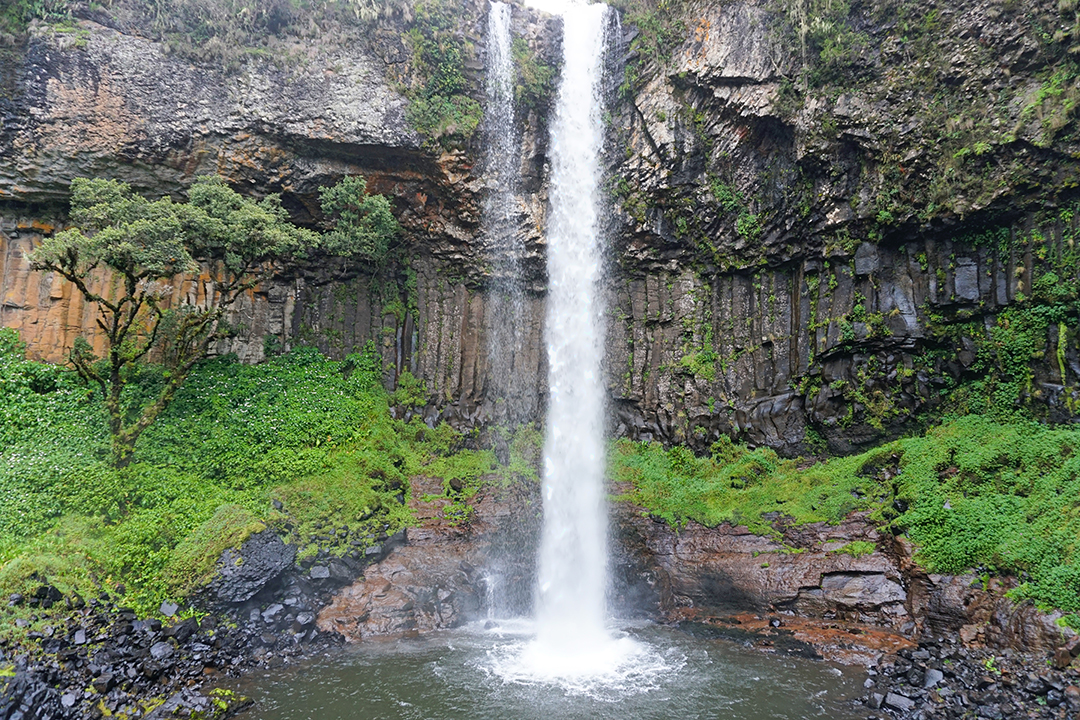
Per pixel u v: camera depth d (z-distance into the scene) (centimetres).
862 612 1370
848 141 1744
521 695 1086
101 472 1414
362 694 1081
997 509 1335
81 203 1497
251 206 1588
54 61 1770
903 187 1666
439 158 2011
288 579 1415
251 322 2045
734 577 1534
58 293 1830
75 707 935
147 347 1569
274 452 1678
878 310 1730
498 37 2145
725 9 1917
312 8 1983
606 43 2145
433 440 2022
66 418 1589
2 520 1264
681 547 1647
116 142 1803
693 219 2016
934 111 1625
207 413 1725
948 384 1658
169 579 1280
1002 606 1187
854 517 1529
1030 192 1536
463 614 1509
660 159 1978
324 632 1354
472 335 2195
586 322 2150
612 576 1656
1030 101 1503
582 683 1138
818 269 1872
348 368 2080
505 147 2133
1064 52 1489
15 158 1755
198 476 1551
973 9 1596
